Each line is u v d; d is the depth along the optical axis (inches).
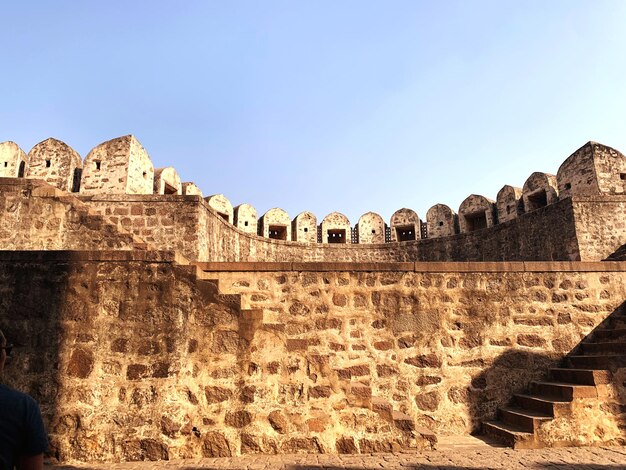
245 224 795.4
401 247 815.1
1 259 241.8
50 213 351.3
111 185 527.5
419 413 282.7
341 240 891.4
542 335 302.8
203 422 230.8
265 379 237.5
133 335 237.5
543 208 594.2
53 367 232.2
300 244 796.6
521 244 632.4
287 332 285.1
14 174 597.6
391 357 287.4
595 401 254.7
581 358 285.3
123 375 232.7
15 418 88.3
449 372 290.2
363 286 295.1
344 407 237.8
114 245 354.3
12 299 238.7
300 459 221.0
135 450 224.1
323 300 291.1
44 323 236.8
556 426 248.2
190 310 241.9
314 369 240.7
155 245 460.8
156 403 229.8
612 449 241.0
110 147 537.3
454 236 752.3
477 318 299.7
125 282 243.1
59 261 243.6
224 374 236.7
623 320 304.8
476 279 304.8
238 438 230.1
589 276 315.0
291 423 233.6
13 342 233.9
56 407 228.1
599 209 547.8
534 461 219.3
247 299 289.4
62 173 553.3
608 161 579.5
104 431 225.5
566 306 308.8
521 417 259.8
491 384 291.7
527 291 307.4
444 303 298.8
